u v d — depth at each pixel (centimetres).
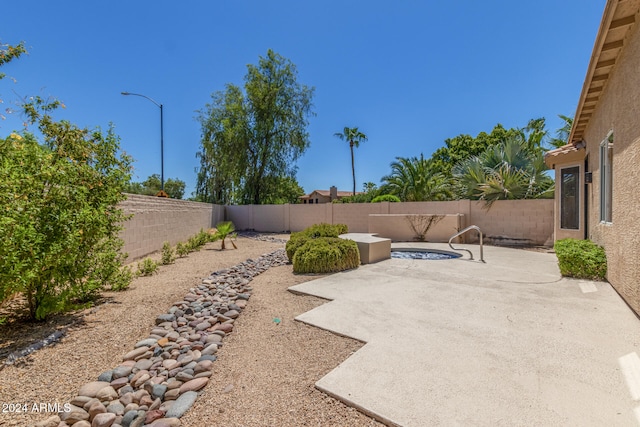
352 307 426
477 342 310
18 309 413
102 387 246
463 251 973
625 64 423
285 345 325
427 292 493
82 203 398
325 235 857
